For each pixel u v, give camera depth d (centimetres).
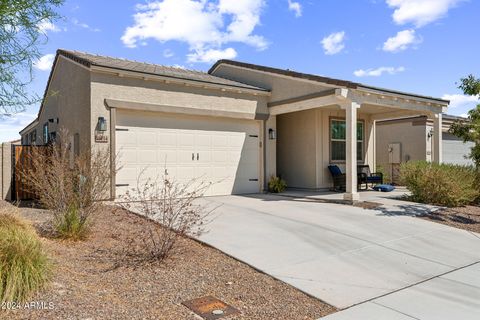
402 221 846
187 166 1152
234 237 673
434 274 541
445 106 1362
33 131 2042
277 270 520
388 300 441
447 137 1836
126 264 510
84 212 648
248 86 1296
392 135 1830
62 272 456
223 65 1553
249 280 482
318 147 1377
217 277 485
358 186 1489
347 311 406
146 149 1069
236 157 1269
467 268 573
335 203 1058
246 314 385
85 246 587
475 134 1061
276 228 749
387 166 1845
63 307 364
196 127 1175
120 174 1016
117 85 1011
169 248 548
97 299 391
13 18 493
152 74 1055
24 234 452
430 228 800
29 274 387
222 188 1232
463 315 404
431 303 436
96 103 976
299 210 942
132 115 1046
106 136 988
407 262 588
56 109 1342
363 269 546
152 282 453
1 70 505
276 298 431
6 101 513
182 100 1129
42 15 519
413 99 1219
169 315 370
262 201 1094
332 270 534
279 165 1519
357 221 828
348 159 1057
